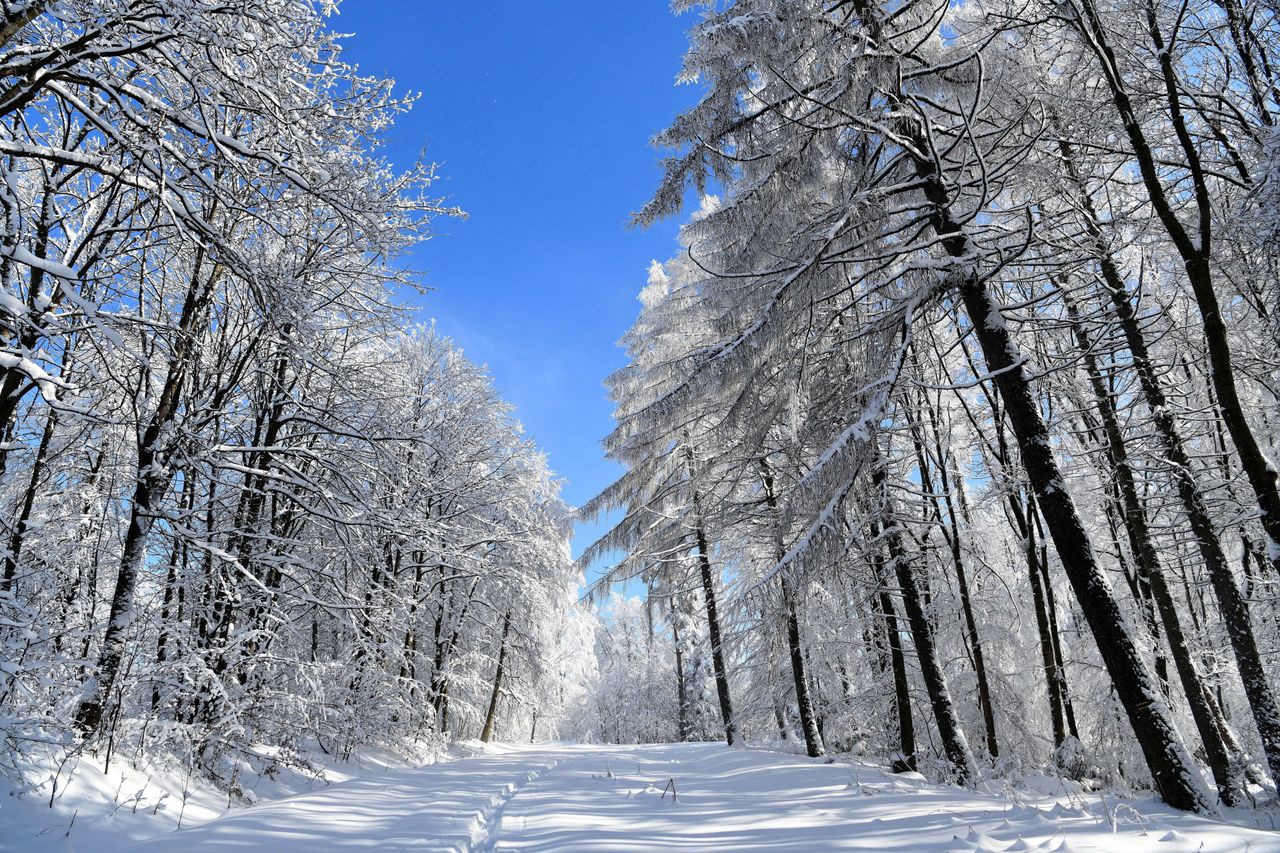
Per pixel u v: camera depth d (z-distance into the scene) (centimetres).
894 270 870
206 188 700
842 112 628
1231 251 725
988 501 1227
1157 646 980
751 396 841
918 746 1271
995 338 705
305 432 1080
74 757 625
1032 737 1238
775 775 937
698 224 934
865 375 757
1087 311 939
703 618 3072
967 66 759
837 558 688
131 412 863
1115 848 396
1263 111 690
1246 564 1080
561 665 3052
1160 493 942
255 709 920
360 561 1001
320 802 719
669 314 1598
